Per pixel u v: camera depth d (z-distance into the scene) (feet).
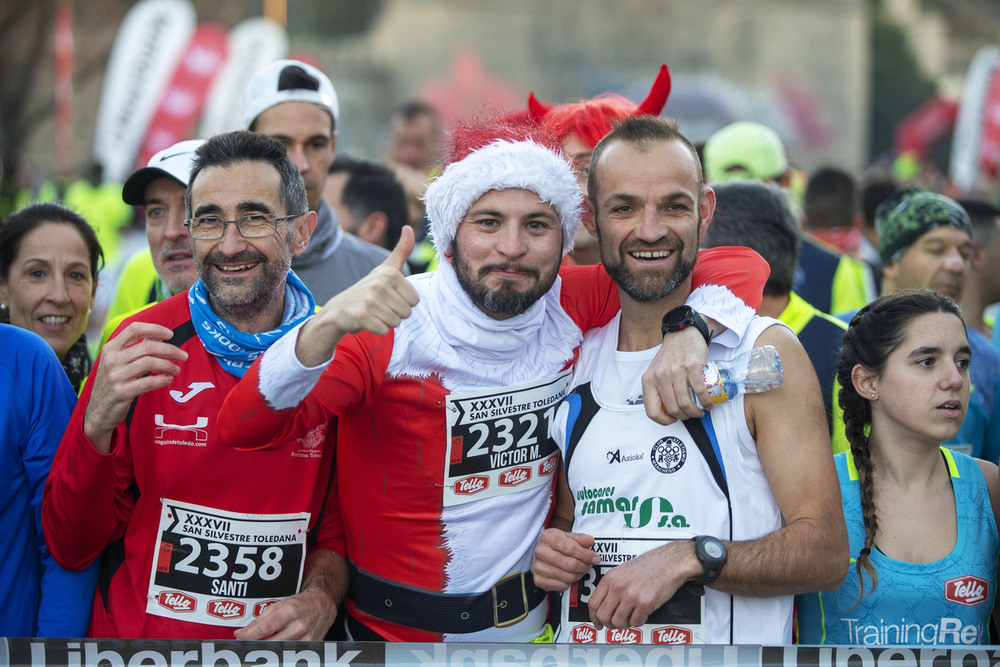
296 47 131.34
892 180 28.04
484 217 10.27
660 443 10.46
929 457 11.47
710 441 10.34
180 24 66.64
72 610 11.16
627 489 10.52
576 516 10.93
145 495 10.93
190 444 10.78
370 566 11.28
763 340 10.53
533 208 10.28
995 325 19.67
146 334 10.04
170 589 10.80
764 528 10.38
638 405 10.68
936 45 137.90
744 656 9.95
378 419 10.78
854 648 9.93
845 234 29.63
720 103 95.09
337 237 17.58
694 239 10.59
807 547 9.87
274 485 10.87
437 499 10.85
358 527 11.27
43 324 14.43
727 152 25.27
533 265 10.34
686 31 135.44
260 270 10.93
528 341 10.98
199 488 10.80
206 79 66.95
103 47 85.20
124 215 51.93
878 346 11.42
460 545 10.91
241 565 10.87
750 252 11.98
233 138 11.14
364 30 133.08
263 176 10.94
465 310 10.55
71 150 83.82
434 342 10.61
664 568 9.96
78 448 10.20
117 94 66.33
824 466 10.23
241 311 11.00
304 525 11.09
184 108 67.00
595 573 10.64
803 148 129.90
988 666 9.87
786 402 10.32
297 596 10.85
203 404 10.84
